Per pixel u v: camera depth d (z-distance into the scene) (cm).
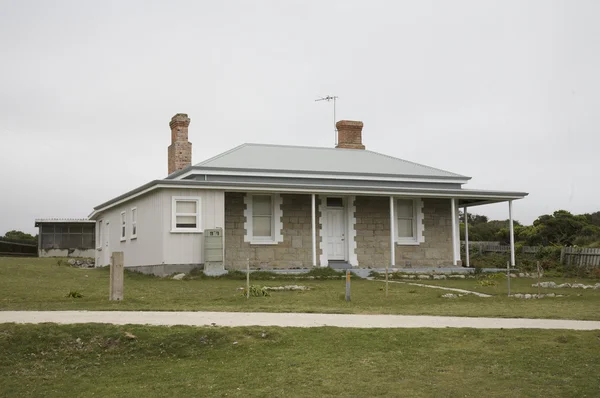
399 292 1964
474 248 3825
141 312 1415
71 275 2406
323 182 2894
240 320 1328
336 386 978
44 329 1197
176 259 2411
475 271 2708
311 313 1470
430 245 2920
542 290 2091
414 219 2919
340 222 2806
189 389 985
